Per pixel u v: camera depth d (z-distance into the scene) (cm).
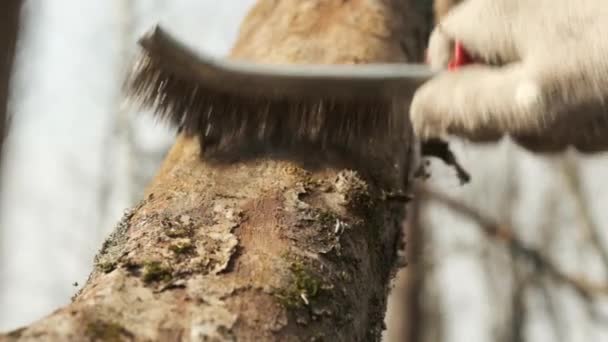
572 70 73
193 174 74
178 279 65
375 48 83
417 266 186
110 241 70
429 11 92
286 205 71
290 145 76
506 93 74
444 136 78
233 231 69
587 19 73
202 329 63
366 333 72
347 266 71
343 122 77
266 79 76
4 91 82
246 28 87
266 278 67
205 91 76
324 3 86
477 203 183
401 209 81
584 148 78
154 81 77
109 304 63
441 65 78
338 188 74
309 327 66
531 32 74
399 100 77
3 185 89
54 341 60
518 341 193
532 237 181
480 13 76
